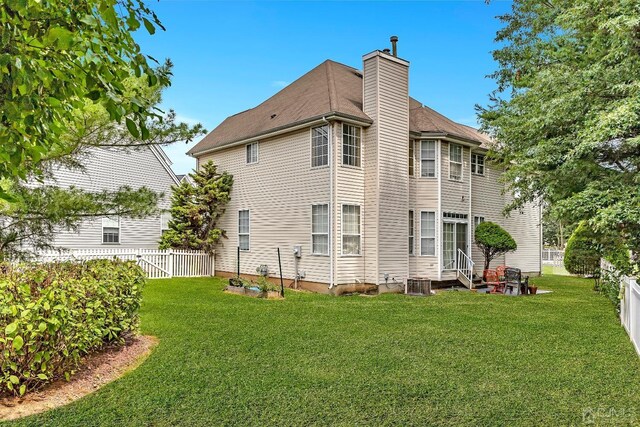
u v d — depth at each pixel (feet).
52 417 13.17
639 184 30.17
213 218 58.39
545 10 45.60
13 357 14.08
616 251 34.96
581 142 30.81
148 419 13.19
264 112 59.06
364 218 46.68
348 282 44.86
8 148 8.17
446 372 17.99
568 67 35.73
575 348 22.15
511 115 44.16
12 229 23.98
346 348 21.68
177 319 28.17
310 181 46.93
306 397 15.07
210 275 58.90
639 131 29.53
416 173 51.31
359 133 46.85
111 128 24.45
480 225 55.42
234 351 20.80
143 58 9.33
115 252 52.16
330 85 50.90
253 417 13.41
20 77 7.59
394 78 47.78
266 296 40.63
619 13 29.12
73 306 16.11
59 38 8.09
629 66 29.48
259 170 53.78
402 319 29.81
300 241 47.83
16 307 13.87
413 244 50.90
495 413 13.88
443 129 50.98
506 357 20.35
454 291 48.26
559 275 73.00
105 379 16.69
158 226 69.00
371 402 14.67
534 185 40.45
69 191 25.58
